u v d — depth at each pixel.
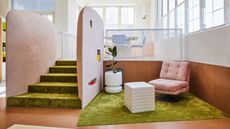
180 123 2.70
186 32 4.84
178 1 5.64
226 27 3.00
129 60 5.20
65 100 3.54
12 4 6.84
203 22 3.94
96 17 4.45
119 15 9.87
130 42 6.24
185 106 3.52
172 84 3.75
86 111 3.30
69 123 2.76
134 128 2.54
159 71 5.14
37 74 4.41
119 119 2.88
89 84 3.89
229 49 2.94
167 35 6.04
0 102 3.96
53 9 6.76
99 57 4.81
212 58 3.46
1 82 6.09
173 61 4.50
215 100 3.40
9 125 2.68
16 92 3.82
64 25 6.61
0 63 6.27
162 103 3.74
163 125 2.63
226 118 2.87
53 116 3.07
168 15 6.67
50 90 4.07
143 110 3.24
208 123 2.68
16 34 3.80
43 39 4.65
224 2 3.17
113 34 5.89
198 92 4.11
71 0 7.04
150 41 7.20
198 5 4.20
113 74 4.65
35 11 6.80
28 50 4.09
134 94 3.18
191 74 4.43
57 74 4.61
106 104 3.72
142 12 9.45
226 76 3.03
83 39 3.53
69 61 5.24
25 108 3.54
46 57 4.79
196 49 4.12
